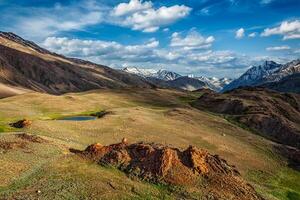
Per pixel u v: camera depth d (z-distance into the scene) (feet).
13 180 150.71
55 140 213.66
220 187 175.73
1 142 187.32
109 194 153.28
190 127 354.74
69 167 171.53
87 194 149.69
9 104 410.31
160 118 377.50
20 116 362.94
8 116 353.51
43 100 457.27
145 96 631.15
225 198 167.73
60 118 388.78
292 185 257.75
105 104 506.89
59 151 190.80
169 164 180.24
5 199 133.90
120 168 179.22
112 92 641.40
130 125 321.73
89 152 189.47
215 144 309.22
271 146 342.85
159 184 169.99
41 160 174.70
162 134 310.04
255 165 280.72
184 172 178.60
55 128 273.75
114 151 187.73
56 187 150.51
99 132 287.07
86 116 410.72
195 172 180.75
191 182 173.99
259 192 193.36
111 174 171.94
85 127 295.89
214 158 195.31
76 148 207.31
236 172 195.42
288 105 584.81
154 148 191.72
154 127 328.90
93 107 475.72
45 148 190.80
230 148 307.37
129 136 288.10
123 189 160.66
